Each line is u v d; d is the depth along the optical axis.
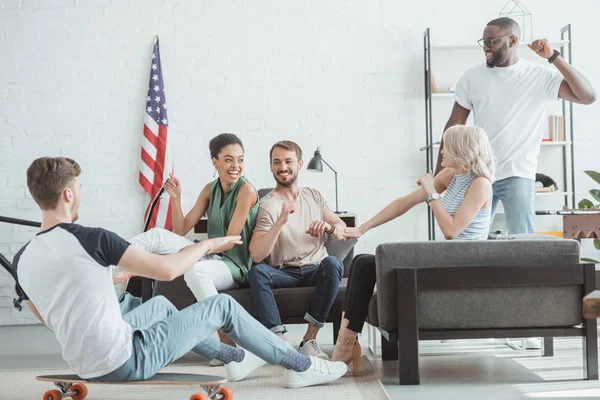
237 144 3.91
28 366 3.77
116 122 5.58
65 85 5.57
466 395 2.88
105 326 2.37
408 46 5.59
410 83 5.59
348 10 5.61
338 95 5.59
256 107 5.59
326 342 4.41
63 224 2.36
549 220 5.52
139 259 2.36
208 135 5.58
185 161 5.57
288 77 5.59
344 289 3.68
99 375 2.43
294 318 3.65
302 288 3.67
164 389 3.13
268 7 5.59
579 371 3.29
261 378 3.27
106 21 5.57
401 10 5.59
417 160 5.59
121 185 5.57
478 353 3.84
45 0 5.57
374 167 5.59
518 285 3.01
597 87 5.57
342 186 5.59
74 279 2.33
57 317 2.37
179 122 5.57
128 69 5.58
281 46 5.59
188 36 5.58
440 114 5.57
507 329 3.05
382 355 3.72
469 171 3.24
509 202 4.28
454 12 5.57
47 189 2.35
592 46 5.57
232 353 3.11
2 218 5.11
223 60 5.59
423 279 3.01
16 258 2.42
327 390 2.96
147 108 5.51
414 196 3.73
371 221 3.78
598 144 5.59
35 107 5.56
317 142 5.59
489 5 5.57
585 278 3.03
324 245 4.03
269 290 3.57
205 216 5.12
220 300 2.68
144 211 5.55
